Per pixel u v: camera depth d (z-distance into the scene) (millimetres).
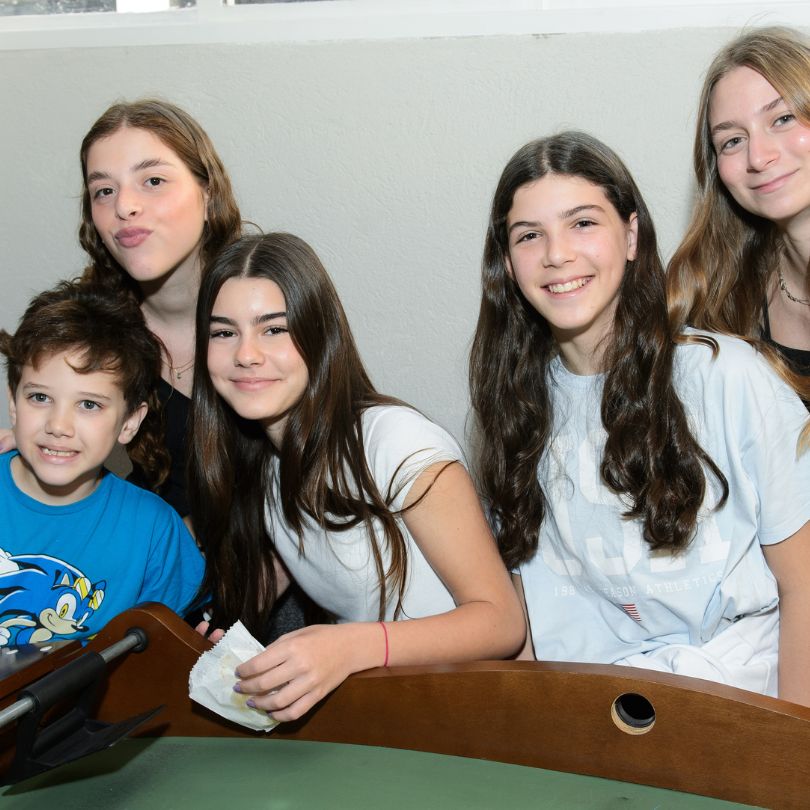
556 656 1165
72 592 1185
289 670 837
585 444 1141
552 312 1093
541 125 1582
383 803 753
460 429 1727
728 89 1140
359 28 1614
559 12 1541
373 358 1731
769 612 1119
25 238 1812
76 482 1198
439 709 818
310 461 1138
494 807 741
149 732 888
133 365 1233
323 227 1694
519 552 1179
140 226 1305
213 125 1692
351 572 1159
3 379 1816
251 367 1101
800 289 1217
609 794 756
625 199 1107
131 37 1692
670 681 760
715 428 1082
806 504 1072
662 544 1075
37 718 771
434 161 1630
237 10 1688
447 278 1672
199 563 1295
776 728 723
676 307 1233
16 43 1732
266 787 783
